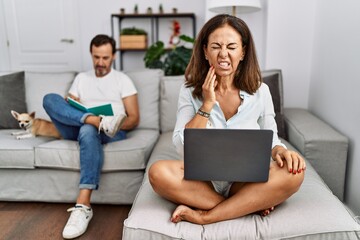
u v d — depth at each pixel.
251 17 2.82
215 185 1.27
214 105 1.29
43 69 4.41
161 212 1.21
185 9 4.16
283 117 2.19
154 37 4.27
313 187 1.36
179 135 1.24
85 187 1.82
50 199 2.05
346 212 1.20
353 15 1.86
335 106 2.11
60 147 1.93
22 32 4.32
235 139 1.06
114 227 1.82
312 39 2.59
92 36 4.29
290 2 2.56
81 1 4.20
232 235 1.13
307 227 1.12
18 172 2.04
